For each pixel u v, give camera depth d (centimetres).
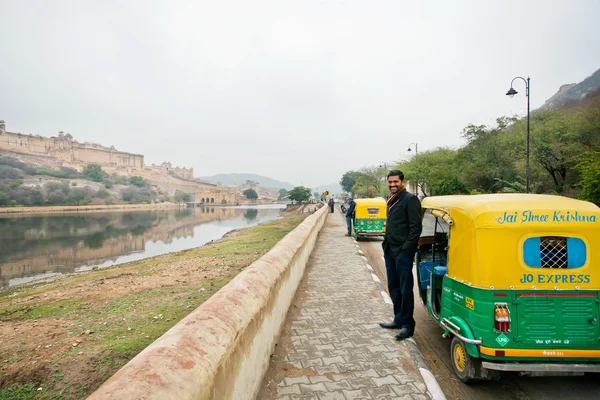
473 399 398
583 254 384
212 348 253
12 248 3253
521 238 385
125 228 5525
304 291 803
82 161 17550
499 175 3195
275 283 511
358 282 888
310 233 1257
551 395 405
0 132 15450
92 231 5003
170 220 7531
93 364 513
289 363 455
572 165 2503
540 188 2848
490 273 388
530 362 382
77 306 838
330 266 1095
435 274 539
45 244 3562
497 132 3375
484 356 388
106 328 664
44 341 608
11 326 700
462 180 3622
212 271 1184
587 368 372
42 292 1098
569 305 380
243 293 380
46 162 15625
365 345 511
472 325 402
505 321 378
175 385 193
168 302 823
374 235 1816
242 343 315
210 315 295
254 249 1692
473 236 406
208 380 224
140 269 1400
